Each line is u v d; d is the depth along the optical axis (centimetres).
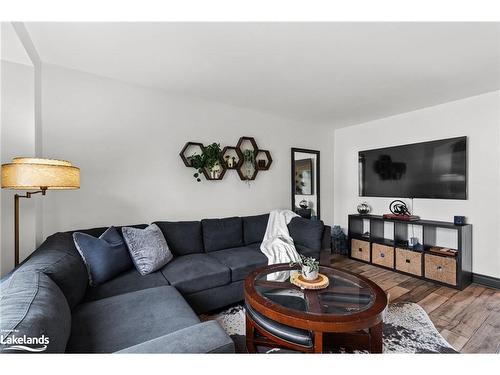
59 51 197
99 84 239
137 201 260
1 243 182
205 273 205
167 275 199
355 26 166
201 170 296
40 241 207
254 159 340
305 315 131
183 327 126
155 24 163
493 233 274
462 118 296
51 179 145
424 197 323
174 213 283
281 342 138
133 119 258
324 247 288
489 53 200
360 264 356
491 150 275
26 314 84
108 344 113
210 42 185
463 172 290
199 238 269
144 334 121
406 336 180
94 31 171
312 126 413
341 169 436
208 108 308
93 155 236
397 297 248
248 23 162
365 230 396
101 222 240
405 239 337
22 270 122
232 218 304
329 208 437
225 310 219
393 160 357
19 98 187
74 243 180
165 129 278
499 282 267
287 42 185
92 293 165
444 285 277
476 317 208
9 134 184
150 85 263
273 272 195
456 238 299
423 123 332
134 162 258
